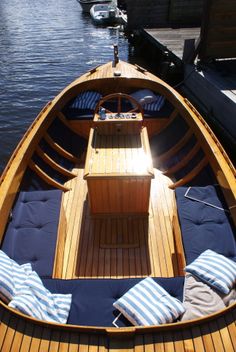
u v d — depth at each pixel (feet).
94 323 8.17
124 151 13.44
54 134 17.04
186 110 16.44
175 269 11.80
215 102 24.26
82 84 19.66
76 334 7.16
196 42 27.73
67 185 15.71
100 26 66.18
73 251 12.55
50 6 90.94
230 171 12.25
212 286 8.46
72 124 18.47
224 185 11.97
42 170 15.02
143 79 19.81
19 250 10.33
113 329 7.07
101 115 14.56
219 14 25.05
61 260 11.69
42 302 8.16
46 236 10.80
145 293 8.38
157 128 18.86
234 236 10.60
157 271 11.75
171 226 13.55
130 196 13.16
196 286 8.57
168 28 47.03
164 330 7.16
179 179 15.57
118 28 63.82
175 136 17.58
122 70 21.24
